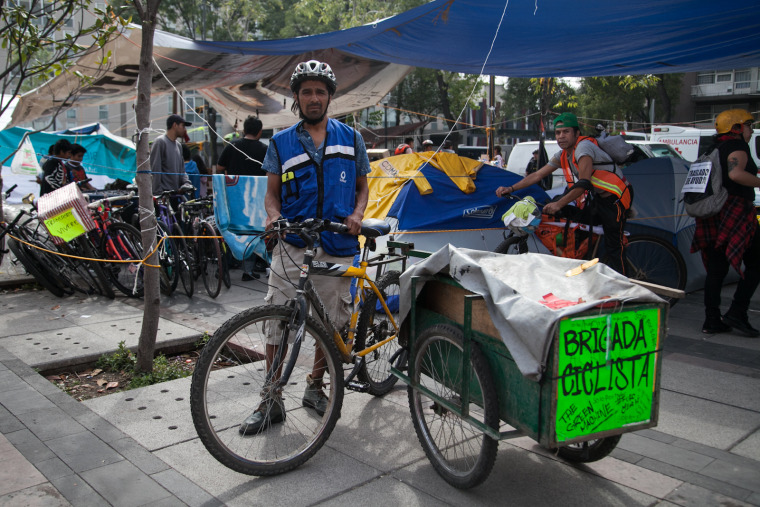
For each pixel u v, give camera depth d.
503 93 35.69
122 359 4.59
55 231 5.49
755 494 2.69
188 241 6.91
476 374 2.64
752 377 4.13
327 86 3.24
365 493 2.75
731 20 5.69
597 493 2.73
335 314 3.41
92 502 2.58
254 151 7.76
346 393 3.94
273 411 3.22
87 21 23.67
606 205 5.14
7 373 4.07
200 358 2.75
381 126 36.91
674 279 5.93
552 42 6.62
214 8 28.38
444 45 6.82
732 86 37.12
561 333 2.29
